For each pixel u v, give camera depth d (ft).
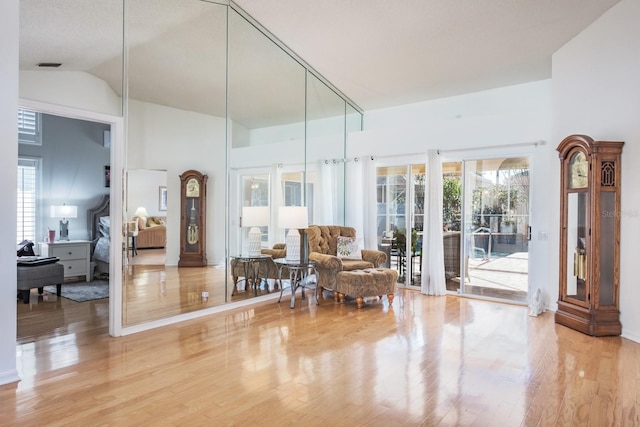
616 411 7.83
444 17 13.56
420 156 19.70
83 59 11.62
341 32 15.30
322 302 17.19
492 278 17.80
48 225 22.58
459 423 7.38
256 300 17.12
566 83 14.88
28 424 7.22
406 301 17.47
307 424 7.33
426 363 10.27
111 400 8.18
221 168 15.84
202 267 15.08
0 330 8.88
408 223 20.27
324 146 20.90
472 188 18.33
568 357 10.74
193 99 14.88
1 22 8.98
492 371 9.78
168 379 9.20
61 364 10.03
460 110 20.54
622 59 12.48
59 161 22.99
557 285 15.56
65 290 18.47
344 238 19.12
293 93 18.71
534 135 16.51
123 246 12.52
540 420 7.50
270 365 10.09
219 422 7.36
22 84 10.41
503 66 16.94
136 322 12.98
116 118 12.38
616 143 12.51
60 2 11.08
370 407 7.97
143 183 13.24
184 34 14.35
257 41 16.49
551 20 13.39
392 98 21.49
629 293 12.41
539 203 16.33
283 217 17.03
